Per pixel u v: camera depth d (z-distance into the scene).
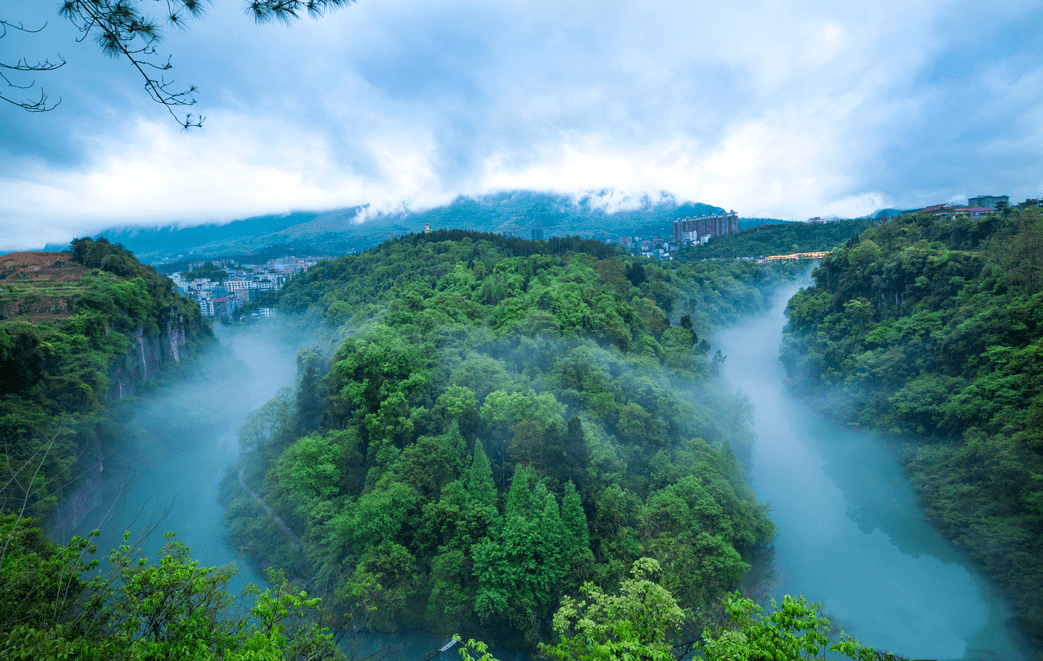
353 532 65.94
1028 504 75.62
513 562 60.06
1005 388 93.50
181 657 17.06
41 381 92.50
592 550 64.88
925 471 95.38
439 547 64.56
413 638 60.69
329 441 84.31
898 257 142.12
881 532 86.12
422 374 95.25
